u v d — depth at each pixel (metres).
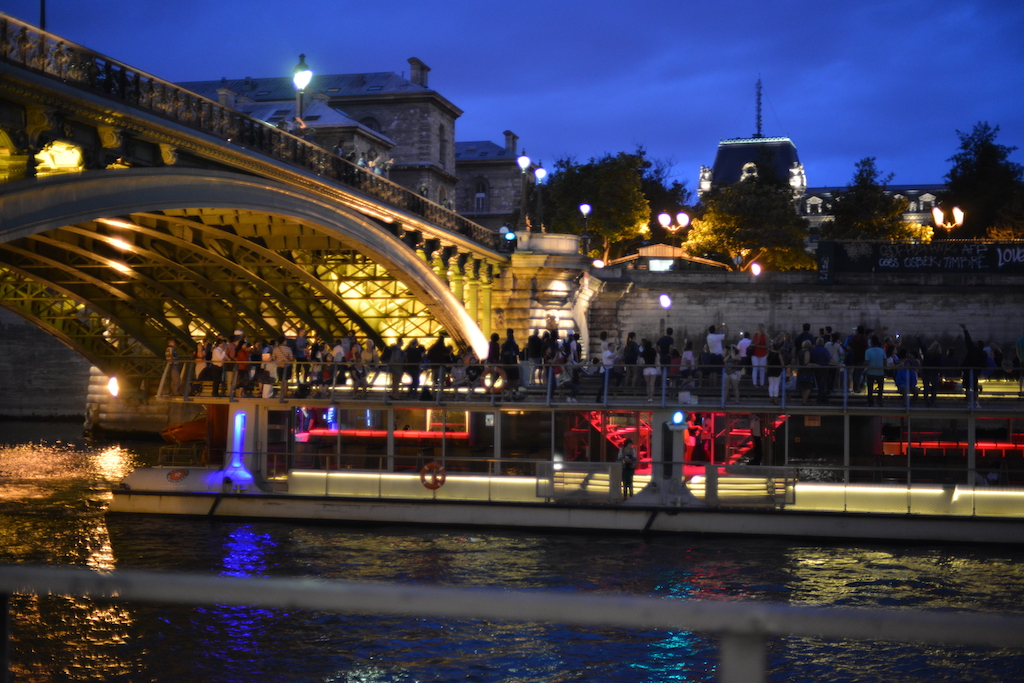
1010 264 57.09
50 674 16.23
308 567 22.91
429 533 26.38
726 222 69.19
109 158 25.02
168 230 37.03
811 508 25.70
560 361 33.06
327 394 28.88
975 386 26.50
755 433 27.08
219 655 17.22
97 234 36.62
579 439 28.08
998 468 26.53
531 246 55.50
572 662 17.14
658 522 26.00
